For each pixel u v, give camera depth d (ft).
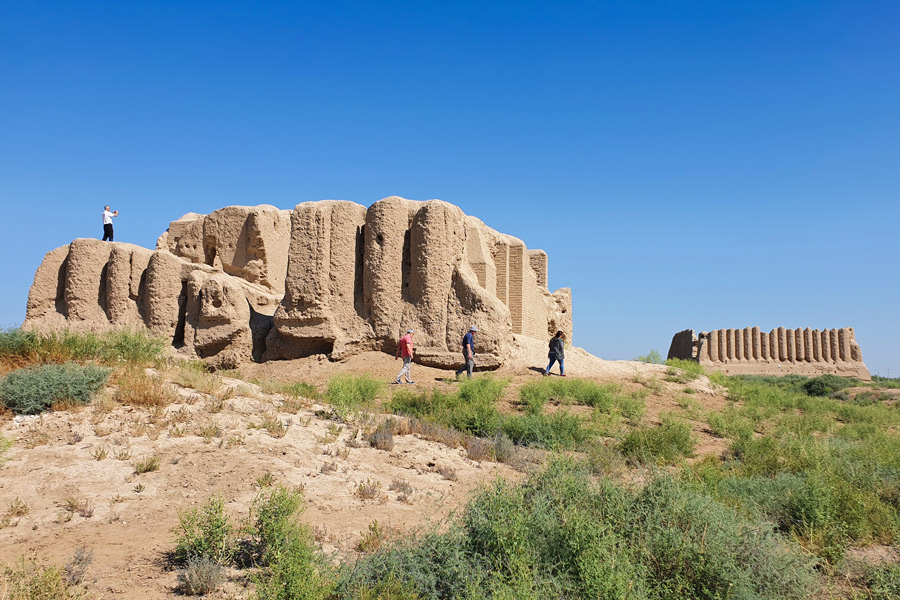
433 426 37.19
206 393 34.63
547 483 19.88
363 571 15.19
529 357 66.08
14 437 24.98
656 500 17.74
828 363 150.20
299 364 63.77
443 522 20.99
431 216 63.31
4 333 35.04
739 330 158.40
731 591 14.52
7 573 14.73
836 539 19.39
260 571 16.07
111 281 70.08
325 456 28.48
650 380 64.69
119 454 24.54
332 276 64.80
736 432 42.86
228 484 23.22
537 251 91.04
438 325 62.34
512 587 13.66
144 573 15.99
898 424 56.24
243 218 79.77
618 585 13.44
